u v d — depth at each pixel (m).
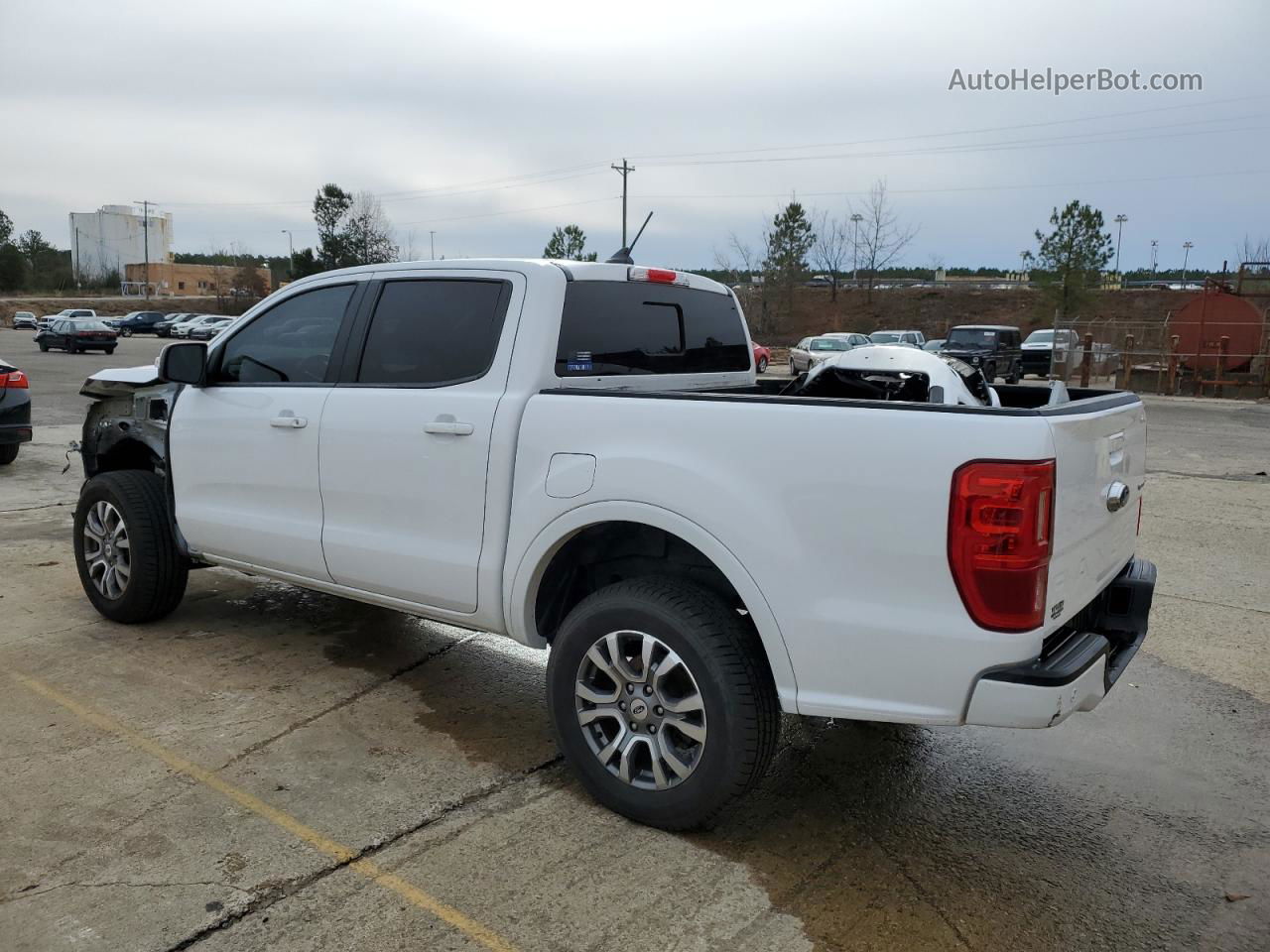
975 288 65.12
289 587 6.01
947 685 2.67
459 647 4.99
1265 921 2.78
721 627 2.99
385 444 3.78
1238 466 11.57
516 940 2.60
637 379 3.96
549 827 3.19
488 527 3.50
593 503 3.18
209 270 122.62
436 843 3.07
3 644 4.82
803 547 2.81
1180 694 4.51
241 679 4.43
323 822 3.18
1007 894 2.88
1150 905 2.84
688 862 3.00
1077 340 25.95
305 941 2.57
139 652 4.76
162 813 3.21
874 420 2.72
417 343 3.83
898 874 2.98
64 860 2.92
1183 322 23.33
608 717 3.25
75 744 3.71
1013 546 2.56
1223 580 6.43
